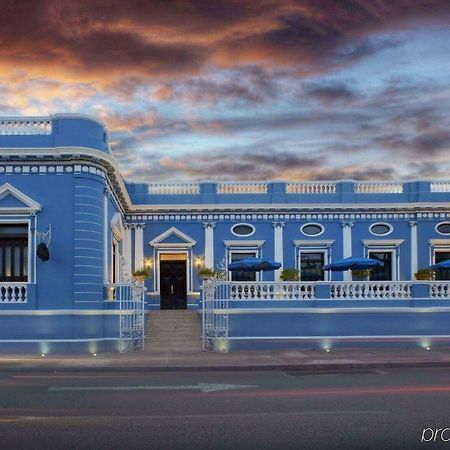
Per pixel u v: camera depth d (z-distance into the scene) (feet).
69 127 73.05
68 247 72.02
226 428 29.86
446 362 59.82
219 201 106.93
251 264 84.28
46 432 29.04
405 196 108.06
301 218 106.83
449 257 108.17
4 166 72.69
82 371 56.85
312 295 75.82
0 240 73.56
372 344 75.00
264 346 73.82
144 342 77.00
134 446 26.58
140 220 106.01
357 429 29.63
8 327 70.74
